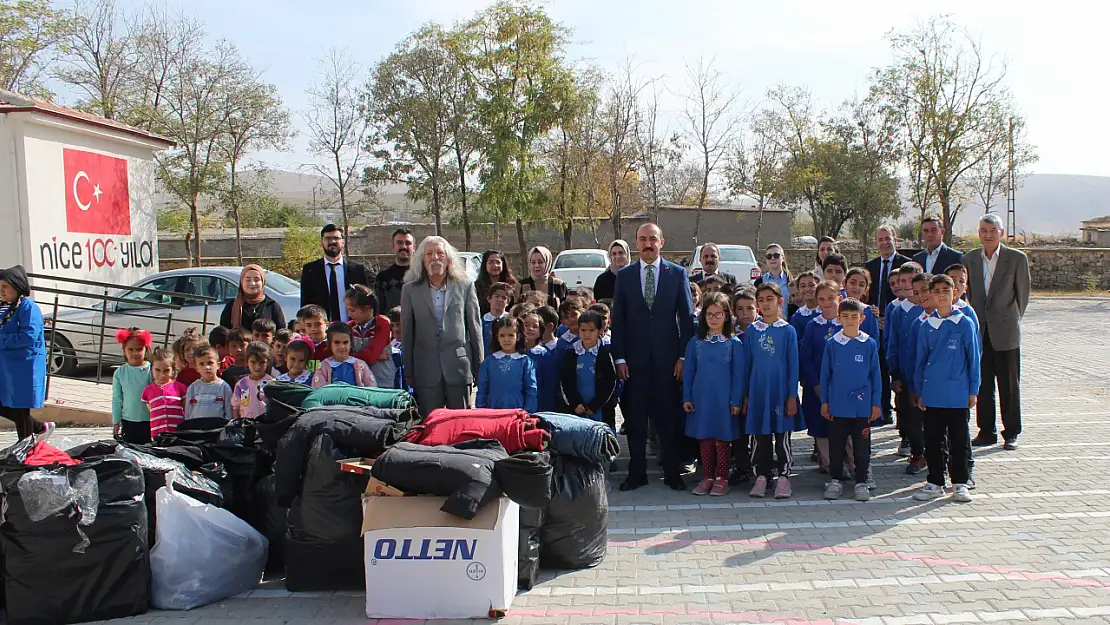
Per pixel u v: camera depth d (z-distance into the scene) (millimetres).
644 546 4984
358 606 4137
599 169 27750
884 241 8086
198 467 4660
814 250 28094
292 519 4324
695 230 30438
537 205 27016
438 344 5785
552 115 26688
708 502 5914
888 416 8141
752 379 6012
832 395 5922
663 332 6184
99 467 4008
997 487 6035
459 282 5883
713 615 3941
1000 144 27453
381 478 3957
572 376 6145
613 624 3846
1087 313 20156
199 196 25922
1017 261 7039
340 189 26250
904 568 4508
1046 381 10906
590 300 7926
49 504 3807
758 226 29219
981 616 3861
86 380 9586
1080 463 6641
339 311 7098
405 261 7324
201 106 24266
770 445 6066
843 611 3961
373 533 3945
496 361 5871
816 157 31891
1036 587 4195
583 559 4594
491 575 3891
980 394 7273
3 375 6688
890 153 27938
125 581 3988
